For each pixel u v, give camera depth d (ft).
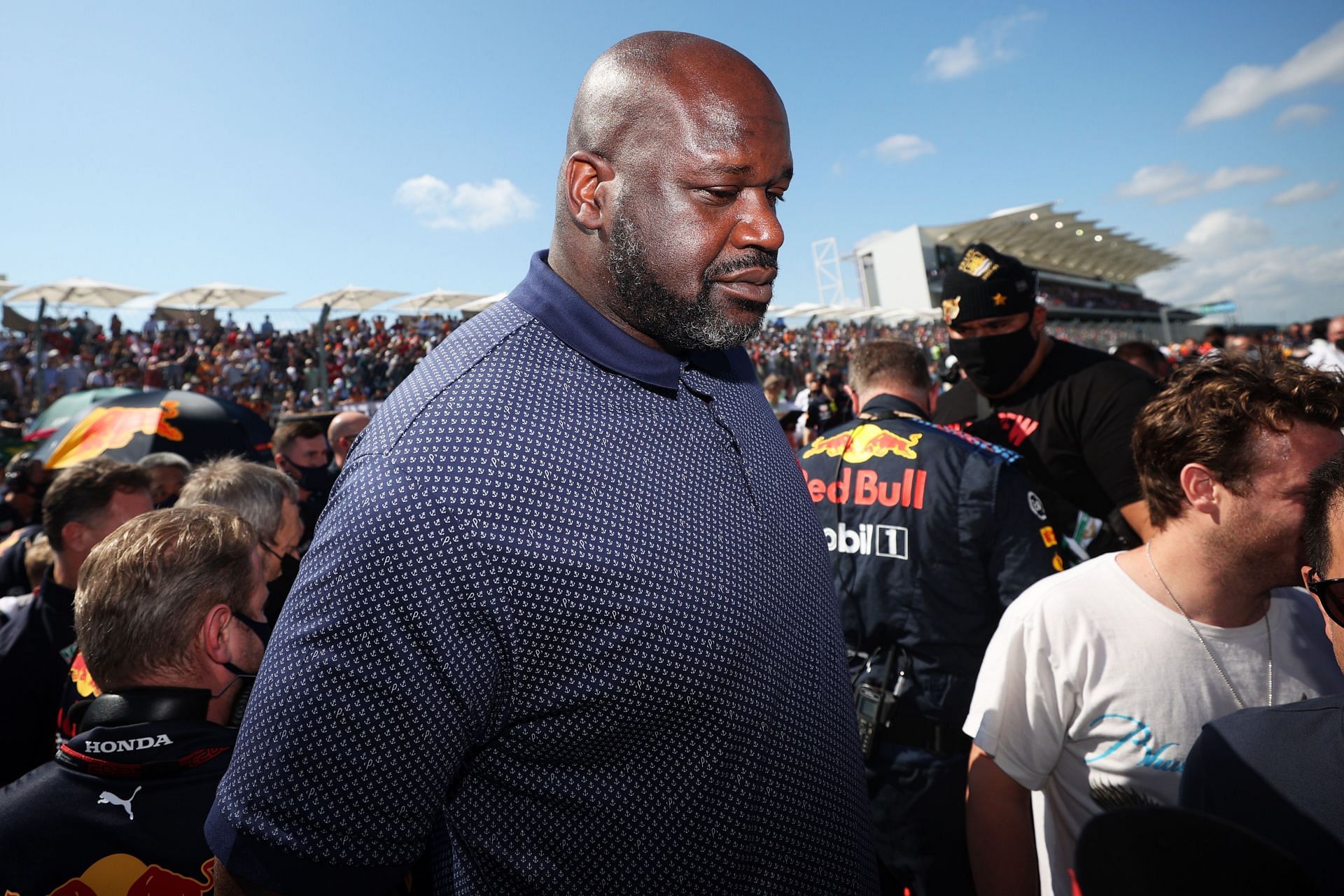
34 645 6.82
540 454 2.70
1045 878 4.74
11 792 3.85
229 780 2.58
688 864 2.91
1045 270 190.49
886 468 6.61
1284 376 3.64
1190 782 3.22
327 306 39.22
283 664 2.52
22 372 42.32
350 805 2.49
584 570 2.63
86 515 7.05
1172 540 4.06
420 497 2.50
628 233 2.89
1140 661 4.09
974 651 6.23
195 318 57.31
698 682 2.80
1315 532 2.91
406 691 2.48
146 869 3.70
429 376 2.94
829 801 3.39
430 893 3.22
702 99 2.82
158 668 4.10
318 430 15.05
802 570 3.48
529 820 2.85
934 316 128.36
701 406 3.37
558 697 2.69
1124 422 7.75
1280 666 4.00
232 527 4.53
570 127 3.16
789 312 118.62
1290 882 1.55
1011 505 6.24
